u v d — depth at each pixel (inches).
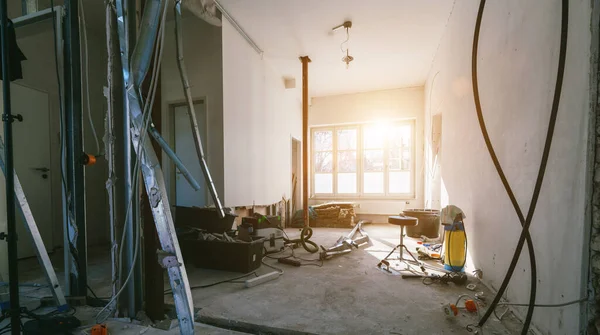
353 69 194.9
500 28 75.4
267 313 67.3
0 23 43.8
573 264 46.1
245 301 74.5
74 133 75.5
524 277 61.3
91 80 145.9
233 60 140.4
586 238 43.6
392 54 170.9
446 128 138.5
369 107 243.3
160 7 45.1
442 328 59.8
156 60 45.1
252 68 160.4
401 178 239.9
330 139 261.3
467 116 102.7
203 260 104.6
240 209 150.4
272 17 131.6
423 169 226.8
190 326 41.9
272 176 191.2
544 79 54.7
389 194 242.4
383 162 244.8
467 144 102.5
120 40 53.4
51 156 125.9
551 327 51.7
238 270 99.2
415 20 134.1
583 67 44.1
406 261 112.3
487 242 83.0
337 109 253.4
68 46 75.6
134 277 65.6
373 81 218.4
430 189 189.0
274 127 195.2
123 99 65.9
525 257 61.1
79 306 71.5
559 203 50.1
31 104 119.2
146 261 64.4
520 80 64.3
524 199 61.9
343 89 238.2
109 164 64.9
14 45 62.2
